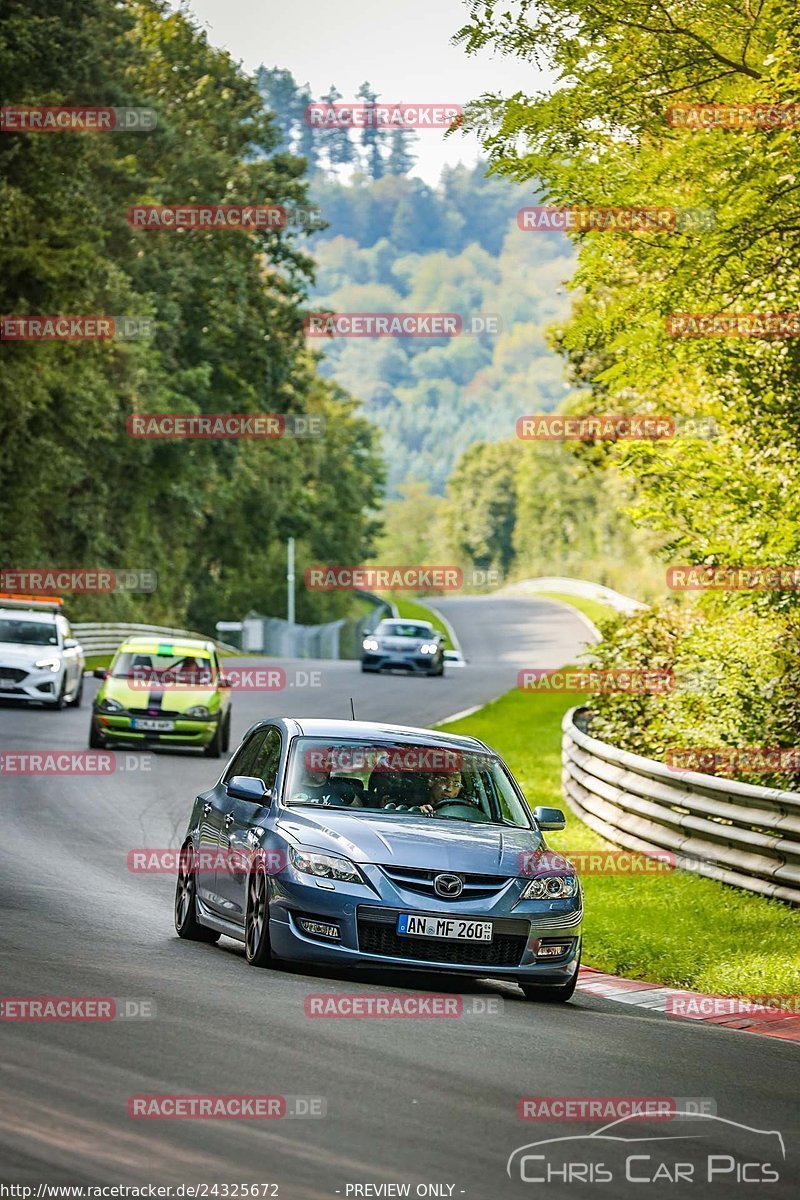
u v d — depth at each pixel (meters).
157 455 166.88
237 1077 17.52
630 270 39.91
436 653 116.50
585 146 37.47
